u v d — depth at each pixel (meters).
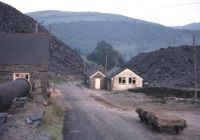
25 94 31.70
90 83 76.38
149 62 101.69
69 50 140.62
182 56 93.69
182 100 46.75
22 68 39.22
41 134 20.00
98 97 54.16
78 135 23.47
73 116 32.09
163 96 52.59
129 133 24.72
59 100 45.91
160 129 24.91
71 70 119.88
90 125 27.41
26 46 41.50
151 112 27.39
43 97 36.38
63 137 22.69
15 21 119.88
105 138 22.84
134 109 39.66
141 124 28.91
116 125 27.91
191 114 36.12
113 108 40.12
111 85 69.81
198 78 74.25
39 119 22.84
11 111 23.94
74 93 60.31
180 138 23.47
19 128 19.27
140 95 55.56
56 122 26.89
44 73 39.56
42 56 40.28
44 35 43.28
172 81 78.38
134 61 112.75
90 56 167.50
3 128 18.22
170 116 25.80
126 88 69.94
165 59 96.62
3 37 42.41
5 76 39.09
